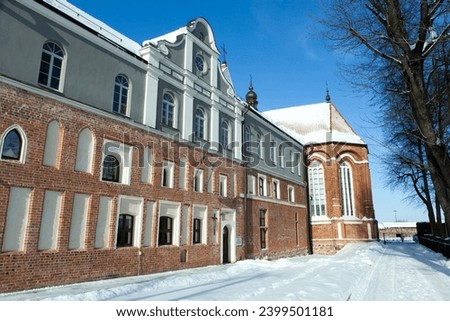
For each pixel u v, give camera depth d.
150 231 17.20
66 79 14.02
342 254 28.62
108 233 15.08
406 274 16.33
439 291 11.84
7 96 11.83
